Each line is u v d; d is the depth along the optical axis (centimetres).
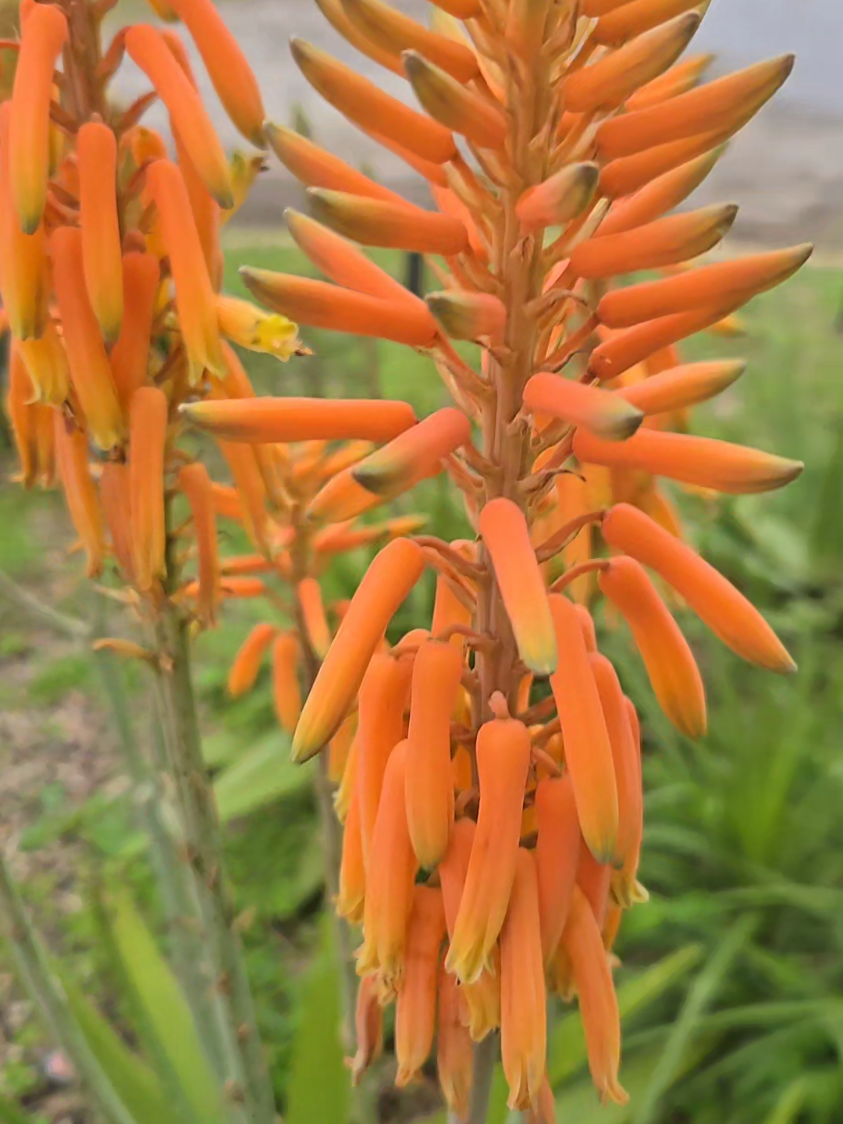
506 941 15
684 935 46
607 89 13
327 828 29
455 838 15
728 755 51
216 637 65
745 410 80
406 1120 43
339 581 58
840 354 85
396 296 15
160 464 18
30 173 16
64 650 75
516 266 14
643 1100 35
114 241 17
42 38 16
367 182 15
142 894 54
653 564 15
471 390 15
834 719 53
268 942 52
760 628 14
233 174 20
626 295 14
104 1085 28
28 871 56
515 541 13
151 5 19
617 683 15
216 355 18
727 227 13
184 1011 36
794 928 46
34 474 21
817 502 70
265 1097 26
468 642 16
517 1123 24
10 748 66
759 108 13
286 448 24
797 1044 41
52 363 18
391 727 15
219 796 54
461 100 13
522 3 13
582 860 16
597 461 14
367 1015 19
